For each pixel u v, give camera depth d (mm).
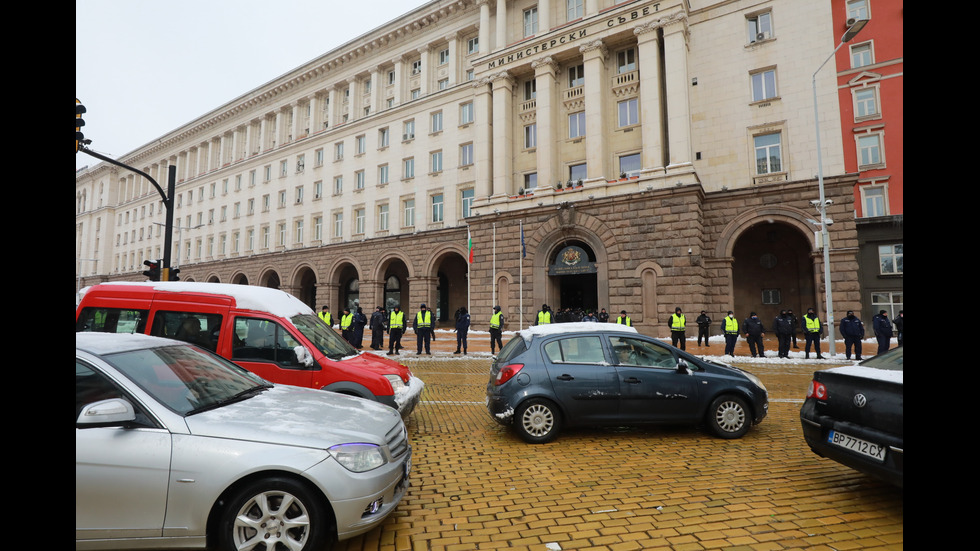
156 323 6383
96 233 66438
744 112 23938
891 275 23109
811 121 22547
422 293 32844
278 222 43188
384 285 38125
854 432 3908
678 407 6098
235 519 2996
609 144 25844
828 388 4293
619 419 6055
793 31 23188
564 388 6051
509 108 29016
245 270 44750
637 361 6262
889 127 23375
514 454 5582
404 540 3465
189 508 2941
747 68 24016
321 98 42375
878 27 23672
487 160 29203
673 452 5559
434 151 33312
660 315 22062
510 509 4008
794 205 22156
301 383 6031
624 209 23375
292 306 6949
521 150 28984
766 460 5215
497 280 27391
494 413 6230
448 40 33719
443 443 6078
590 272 24328
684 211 21891
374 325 19156
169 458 2965
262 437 3139
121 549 2895
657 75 23719
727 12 24609
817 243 20688
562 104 27516
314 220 40625
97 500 2852
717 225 23641
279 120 44844
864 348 19234
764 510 3924
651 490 4395
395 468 3496
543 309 18406
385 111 36156
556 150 27391
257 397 3918
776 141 23438
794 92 22969
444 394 9617
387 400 5953
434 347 20734
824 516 3801
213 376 4016
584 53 25906
